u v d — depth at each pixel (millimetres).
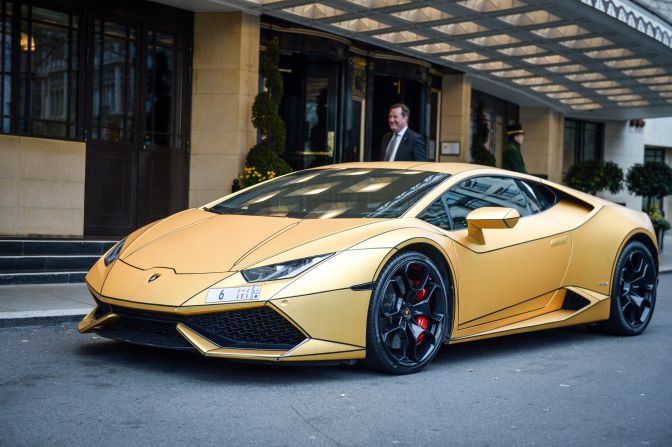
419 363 4082
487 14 9703
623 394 3848
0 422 3012
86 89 9297
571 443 3037
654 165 16922
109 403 3322
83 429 2957
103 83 9469
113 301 3814
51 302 5816
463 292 4324
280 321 3629
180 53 10227
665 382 4137
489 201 4777
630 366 4520
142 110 9852
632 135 22547
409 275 4090
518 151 8570
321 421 3176
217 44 10242
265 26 11344
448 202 4488
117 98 9625
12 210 8391
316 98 12539
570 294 5145
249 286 3594
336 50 12219
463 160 15289
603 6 9727
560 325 4980
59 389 3527
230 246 3918
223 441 2873
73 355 4230
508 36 11539
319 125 12578
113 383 3652
